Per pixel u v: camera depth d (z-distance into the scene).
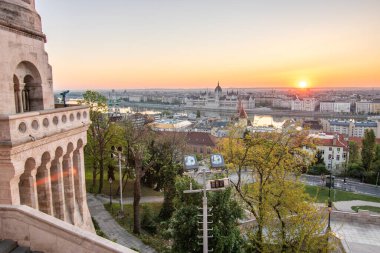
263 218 28.25
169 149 53.72
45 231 9.15
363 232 39.72
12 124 12.82
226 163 29.89
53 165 16.84
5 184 13.13
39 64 17.23
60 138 16.61
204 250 20.48
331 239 35.56
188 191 19.94
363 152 92.00
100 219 38.06
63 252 9.15
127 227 36.59
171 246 29.73
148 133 57.91
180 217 26.28
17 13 15.48
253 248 30.14
